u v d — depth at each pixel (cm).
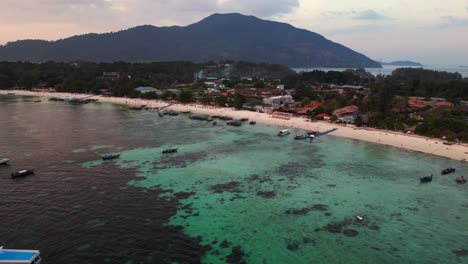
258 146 12662
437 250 5959
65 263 5375
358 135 14175
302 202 7769
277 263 5516
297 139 13738
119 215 6981
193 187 8562
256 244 6041
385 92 18050
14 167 9750
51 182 8688
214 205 7538
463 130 13200
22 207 7231
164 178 9144
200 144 12862
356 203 7756
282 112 19812
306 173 9712
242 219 6925
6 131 14375
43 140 12912
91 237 6134
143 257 5594
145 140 13338
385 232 6512
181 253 5725
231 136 14350
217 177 9306
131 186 8538
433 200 7956
